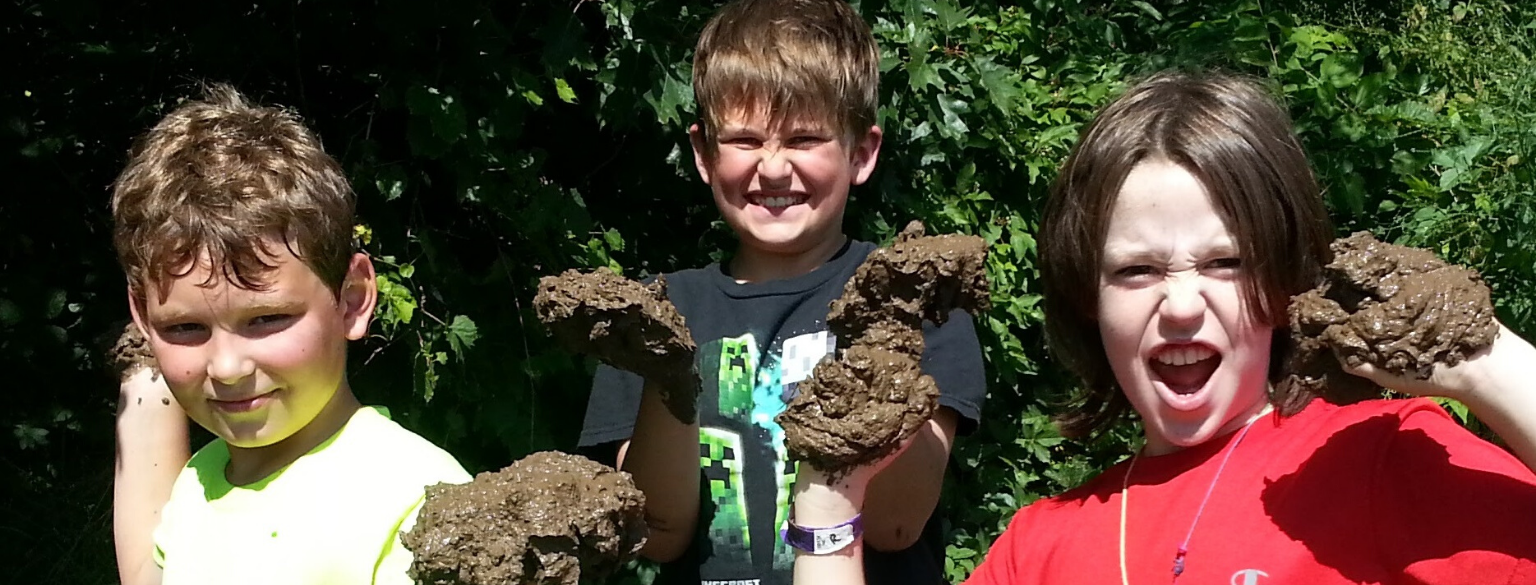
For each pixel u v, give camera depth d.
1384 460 1.61
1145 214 1.71
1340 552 1.59
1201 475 1.77
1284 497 1.67
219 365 1.72
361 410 1.92
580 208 3.10
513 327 3.11
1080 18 4.61
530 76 3.02
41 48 3.42
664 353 1.58
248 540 1.78
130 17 3.32
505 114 2.99
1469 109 4.21
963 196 3.75
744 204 2.24
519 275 3.14
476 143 2.96
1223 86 1.82
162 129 1.91
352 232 1.91
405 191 3.10
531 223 3.02
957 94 3.70
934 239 1.61
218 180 1.73
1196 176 1.68
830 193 2.23
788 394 2.09
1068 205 1.87
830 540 1.63
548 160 3.45
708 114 2.29
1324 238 1.76
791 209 2.21
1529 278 3.65
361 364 3.04
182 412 2.10
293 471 1.82
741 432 2.10
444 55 3.04
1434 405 1.69
